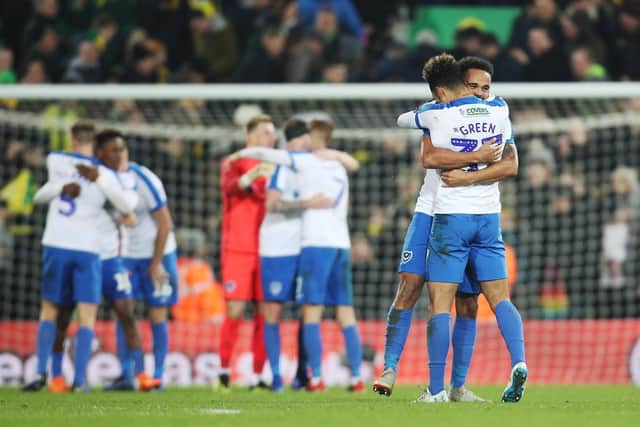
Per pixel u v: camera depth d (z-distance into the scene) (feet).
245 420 60.75
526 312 154.81
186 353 134.41
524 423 58.18
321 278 108.58
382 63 177.99
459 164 73.82
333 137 163.02
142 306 152.35
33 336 132.87
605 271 153.28
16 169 160.45
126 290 111.55
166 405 78.38
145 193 111.86
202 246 151.64
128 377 115.65
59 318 111.96
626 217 153.17
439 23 198.49
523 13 179.93
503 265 75.46
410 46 197.88
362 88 133.08
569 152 161.48
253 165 112.78
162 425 58.34
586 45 176.96
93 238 108.06
